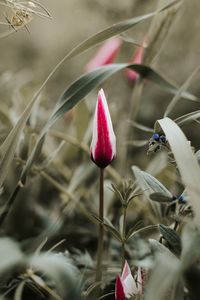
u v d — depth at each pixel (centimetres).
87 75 51
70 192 63
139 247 55
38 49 117
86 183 68
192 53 97
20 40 118
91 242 64
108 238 60
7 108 75
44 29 117
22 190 68
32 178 62
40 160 71
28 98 78
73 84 50
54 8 116
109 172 65
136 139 84
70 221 67
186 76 96
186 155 38
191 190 36
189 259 35
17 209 68
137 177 45
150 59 59
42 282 45
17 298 41
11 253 37
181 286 37
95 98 85
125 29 49
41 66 104
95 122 45
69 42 112
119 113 79
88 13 100
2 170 48
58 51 114
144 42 60
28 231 68
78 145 65
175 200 41
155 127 44
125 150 68
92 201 68
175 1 50
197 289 36
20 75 92
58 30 115
